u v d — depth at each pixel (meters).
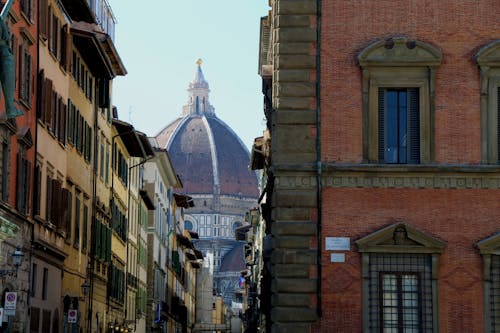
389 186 44.50
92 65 71.44
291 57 45.31
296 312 44.00
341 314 44.06
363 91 45.12
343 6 45.59
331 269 44.25
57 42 59.31
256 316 120.31
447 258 44.25
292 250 44.31
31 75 51.81
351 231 44.38
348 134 44.97
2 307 46.03
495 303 44.12
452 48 45.25
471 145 44.88
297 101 45.03
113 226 84.31
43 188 55.97
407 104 45.34
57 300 60.06
